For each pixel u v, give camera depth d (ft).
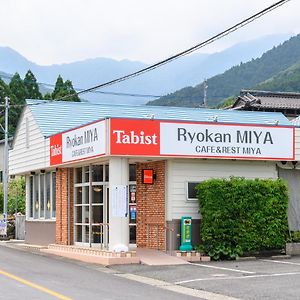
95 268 65.57
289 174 81.56
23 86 242.58
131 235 81.30
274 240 75.05
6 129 134.82
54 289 48.37
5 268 64.44
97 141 71.36
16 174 106.42
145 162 78.28
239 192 73.61
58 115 96.99
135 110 100.53
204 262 70.38
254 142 76.02
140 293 47.16
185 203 74.18
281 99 195.42
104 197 79.46
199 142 73.00
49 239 94.99
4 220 123.85
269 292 46.60
